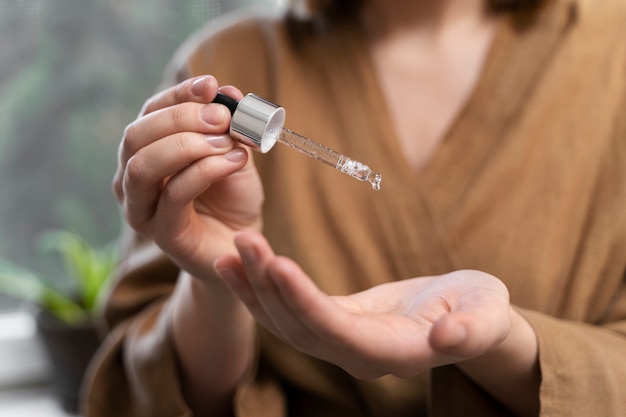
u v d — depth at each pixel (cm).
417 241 60
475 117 60
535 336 49
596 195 60
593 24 61
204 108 45
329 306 38
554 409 49
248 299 41
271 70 66
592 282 59
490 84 61
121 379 63
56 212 98
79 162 98
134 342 61
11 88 93
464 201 60
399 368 40
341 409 62
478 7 64
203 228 50
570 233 59
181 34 98
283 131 47
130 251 68
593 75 60
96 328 85
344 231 61
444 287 44
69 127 96
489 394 53
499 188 59
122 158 47
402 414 60
